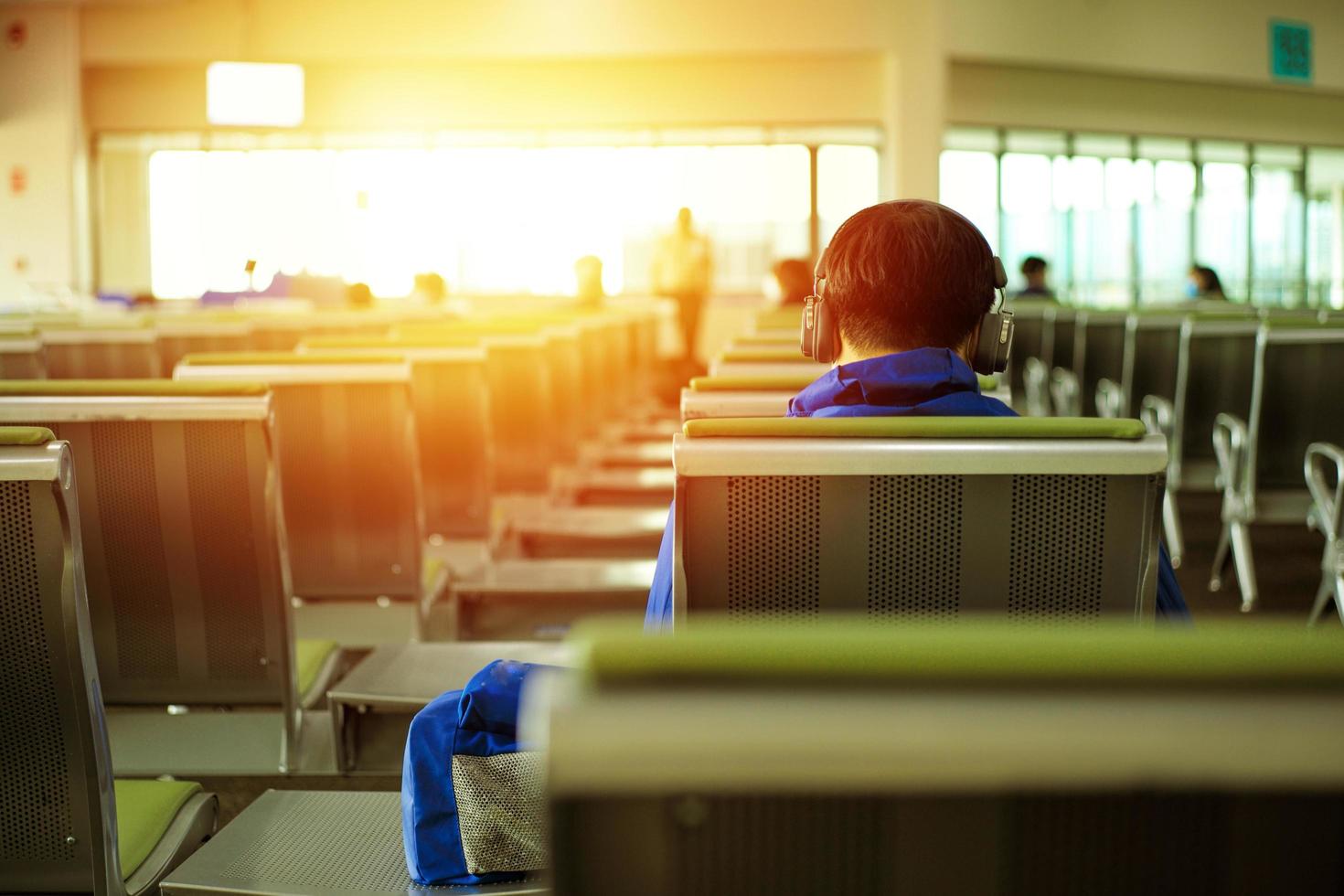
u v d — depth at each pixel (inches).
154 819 68.8
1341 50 651.5
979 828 22.0
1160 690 20.7
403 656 109.0
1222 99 649.6
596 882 21.9
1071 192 645.3
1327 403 166.6
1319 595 143.2
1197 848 22.1
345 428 119.6
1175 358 240.8
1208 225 678.5
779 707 20.6
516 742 62.3
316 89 555.8
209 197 569.0
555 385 227.1
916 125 537.3
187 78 547.8
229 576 89.2
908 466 51.0
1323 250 705.0
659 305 572.4
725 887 22.0
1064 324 292.8
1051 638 21.3
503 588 141.8
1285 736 20.6
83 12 532.4
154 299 532.1
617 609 143.1
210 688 93.2
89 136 548.7
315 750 99.5
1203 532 235.5
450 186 577.9
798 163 567.8
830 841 21.9
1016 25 557.3
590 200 578.6
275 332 234.1
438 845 62.2
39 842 57.2
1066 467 51.0
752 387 80.4
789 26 530.9
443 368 155.6
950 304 60.9
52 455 52.2
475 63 553.6
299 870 64.8
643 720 20.5
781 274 284.2
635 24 527.8
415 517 122.2
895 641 21.1
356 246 577.9
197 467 85.7
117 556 88.0
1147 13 591.8
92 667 56.0
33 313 277.0
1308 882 22.0
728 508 52.0
